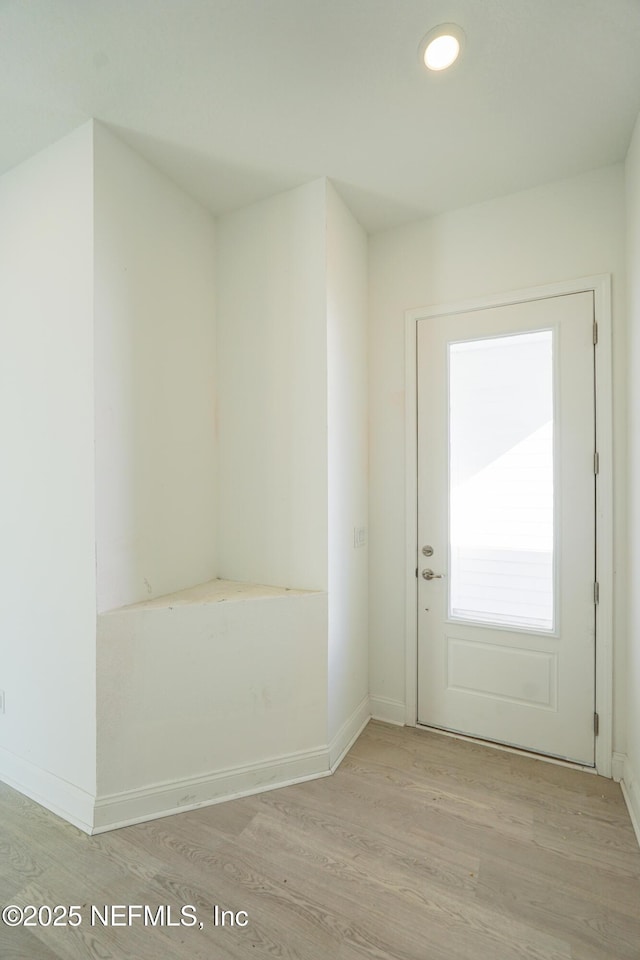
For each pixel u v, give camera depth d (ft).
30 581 5.92
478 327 7.16
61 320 5.63
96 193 5.40
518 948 3.94
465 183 6.66
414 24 4.27
